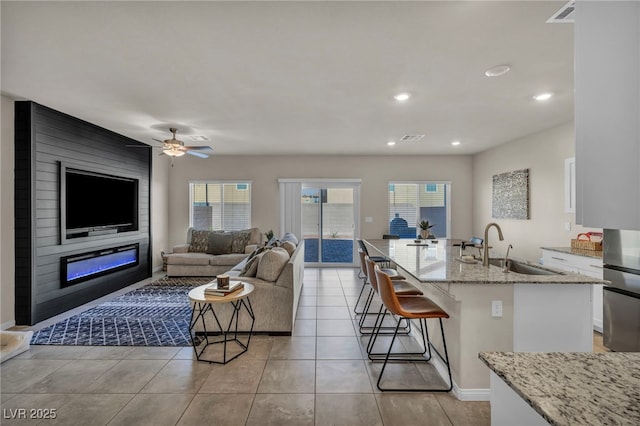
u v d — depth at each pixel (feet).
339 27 6.81
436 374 8.25
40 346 9.86
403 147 19.85
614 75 1.99
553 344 7.14
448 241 14.94
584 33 2.10
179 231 22.74
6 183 11.21
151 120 13.85
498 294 7.14
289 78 9.41
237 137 17.04
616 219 1.97
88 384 7.74
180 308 13.61
